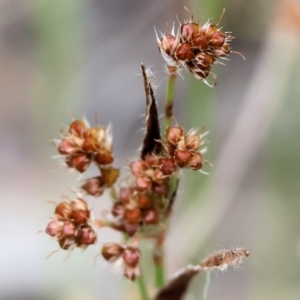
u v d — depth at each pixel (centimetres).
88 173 41
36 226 45
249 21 38
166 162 27
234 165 37
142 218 28
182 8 35
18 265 42
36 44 46
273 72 37
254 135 38
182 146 27
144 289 29
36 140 45
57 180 43
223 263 27
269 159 41
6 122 54
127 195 28
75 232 27
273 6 36
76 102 43
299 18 35
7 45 55
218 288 42
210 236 35
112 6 52
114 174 28
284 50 37
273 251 40
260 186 43
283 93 38
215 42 27
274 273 39
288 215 41
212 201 35
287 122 39
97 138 28
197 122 33
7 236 44
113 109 49
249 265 42
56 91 42
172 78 27
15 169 51
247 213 43
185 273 28
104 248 28
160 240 29
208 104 33
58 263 40
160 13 50
